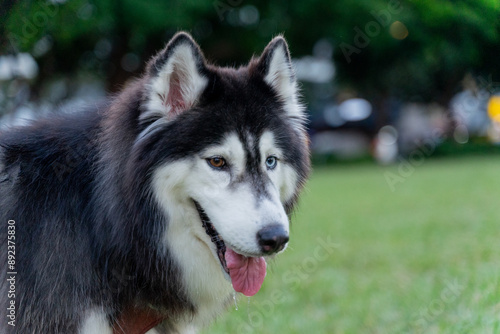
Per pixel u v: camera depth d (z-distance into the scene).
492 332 3.38
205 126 2.71
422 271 5.43
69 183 2.74
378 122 20.45
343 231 7.60
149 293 2.74
